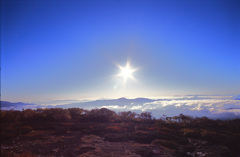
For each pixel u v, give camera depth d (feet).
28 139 39.01
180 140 38.65
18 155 25.57
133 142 37.24
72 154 28.99
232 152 29.84
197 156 28.71
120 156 27.94
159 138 40.55
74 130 50.47
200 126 55.21
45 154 28.89
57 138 40.34
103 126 55.36
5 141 36.65
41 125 56.08
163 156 28.43
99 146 33.86
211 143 35.55
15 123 58.18
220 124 56.39
